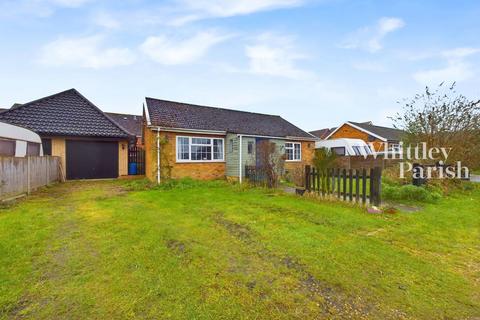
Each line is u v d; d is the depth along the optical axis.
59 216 5.64
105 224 5.04
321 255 3.57
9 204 6.84
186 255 3.56
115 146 14.02
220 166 13.91
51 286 2.73
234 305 2.43
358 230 4.77
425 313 2.37
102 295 2.57
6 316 2.25
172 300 2.49
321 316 2.31
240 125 15.60
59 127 12.77
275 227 4.90
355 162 16.70
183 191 9.66
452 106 9.81
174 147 12.38
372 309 2.42
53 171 11.47
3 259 3.37
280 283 2.84
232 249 3.80
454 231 4.75
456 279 2.99
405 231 4.72
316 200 7.62
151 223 5.12
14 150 9.12
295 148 17.41
